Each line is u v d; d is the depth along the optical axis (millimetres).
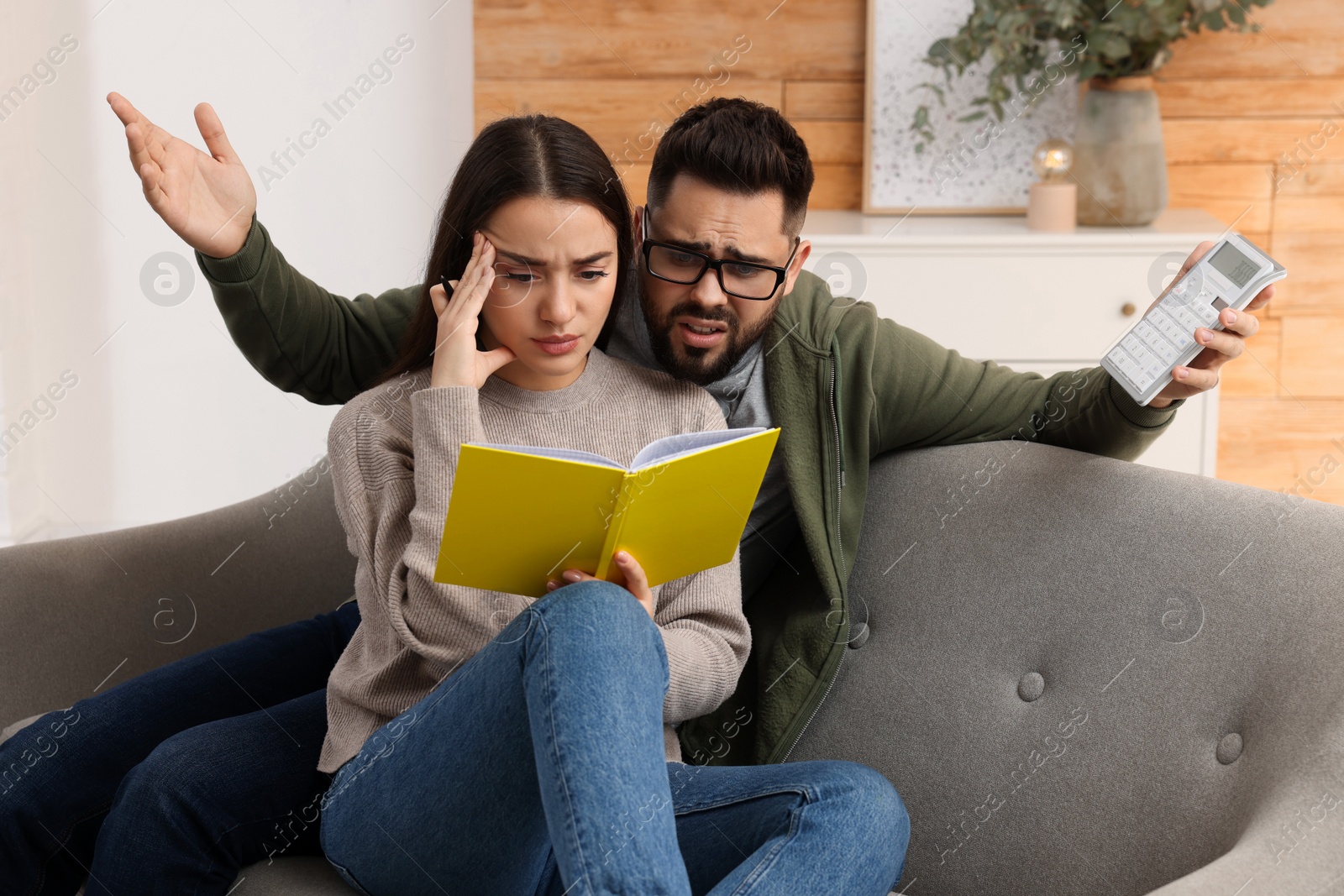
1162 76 2844
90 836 1202
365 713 1141
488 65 2834
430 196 2863
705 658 1151
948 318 2506
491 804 1009
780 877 958
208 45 2742
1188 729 1088
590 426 1247
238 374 2893
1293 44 2801
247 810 1131
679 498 1005
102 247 2799
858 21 2818
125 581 1430
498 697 982
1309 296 2904
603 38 2828
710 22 2826
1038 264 2475
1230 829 1009
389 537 1155
